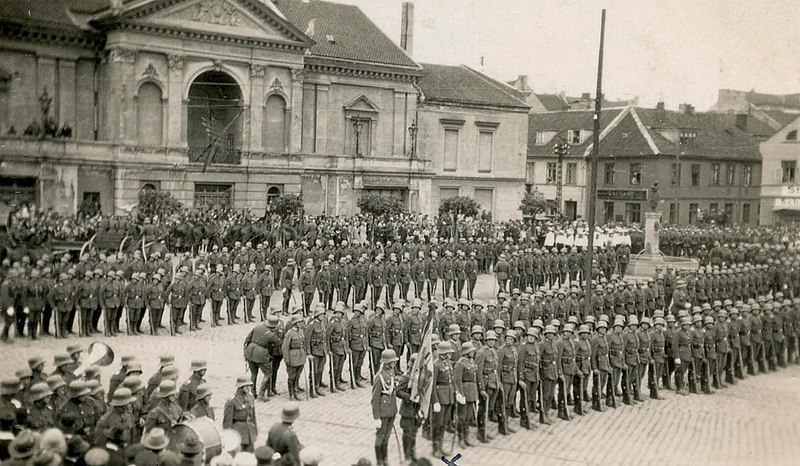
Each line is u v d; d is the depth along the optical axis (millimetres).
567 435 18297
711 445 17812
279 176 54062
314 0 62844
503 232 48781
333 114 58594
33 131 45562
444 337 22672
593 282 29531
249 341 19719
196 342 25562
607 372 20672
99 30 48031
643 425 19359
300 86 54844
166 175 49125
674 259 44281
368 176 58469
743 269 34438
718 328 23438
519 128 69812
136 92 48094
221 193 52312
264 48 52688
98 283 25672
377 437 15242
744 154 64875
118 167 47188
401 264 32156
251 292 28969
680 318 23406
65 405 12953
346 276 30766
